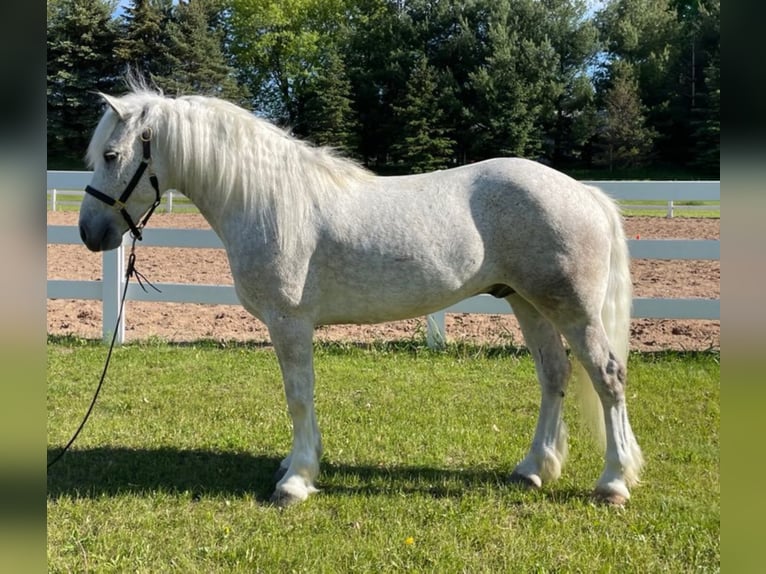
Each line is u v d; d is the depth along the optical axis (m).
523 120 39.12
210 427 4.82
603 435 3.71
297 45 43.84
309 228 3.52
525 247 3.43
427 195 3.57
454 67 41.38
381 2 46.94
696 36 40.38
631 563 3.00
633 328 7.46
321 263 3.55
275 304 3.55
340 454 4.32
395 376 6.00
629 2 44.97
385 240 3.48
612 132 39.62
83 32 32.22
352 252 3.50
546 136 42.31
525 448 4.38
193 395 5.52
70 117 30.92
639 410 5.04
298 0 45.44
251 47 44.44
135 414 5.07
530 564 3.01
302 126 41.94
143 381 5.86
